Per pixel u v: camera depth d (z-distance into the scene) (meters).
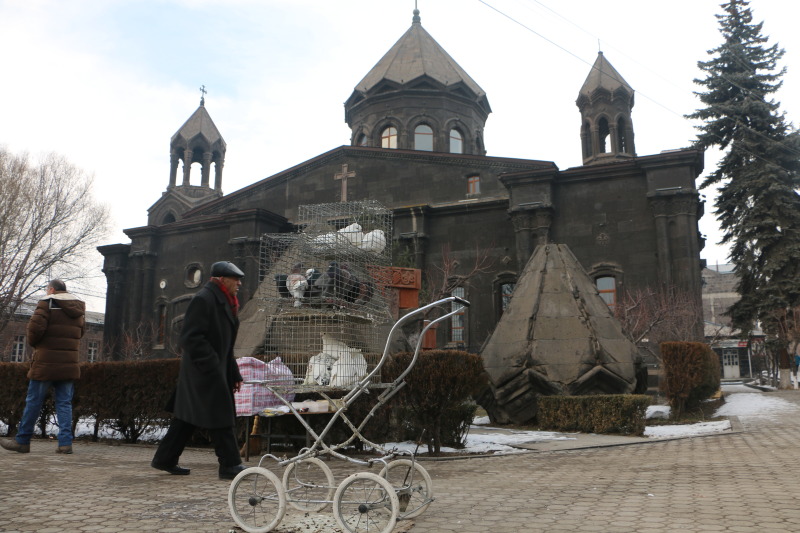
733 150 32.78
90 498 5.16
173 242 38.66
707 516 4.32
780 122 32.72
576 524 4.14
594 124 35.16
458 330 31.89
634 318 25.47
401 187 34.78
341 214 7.44
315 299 5.88
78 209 35.84
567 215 29.66
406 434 9.42
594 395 11.49
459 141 41.44
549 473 6.71
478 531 3.99
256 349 10.13
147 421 9.70
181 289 37.59
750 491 5.30
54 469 6.81
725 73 34.38
